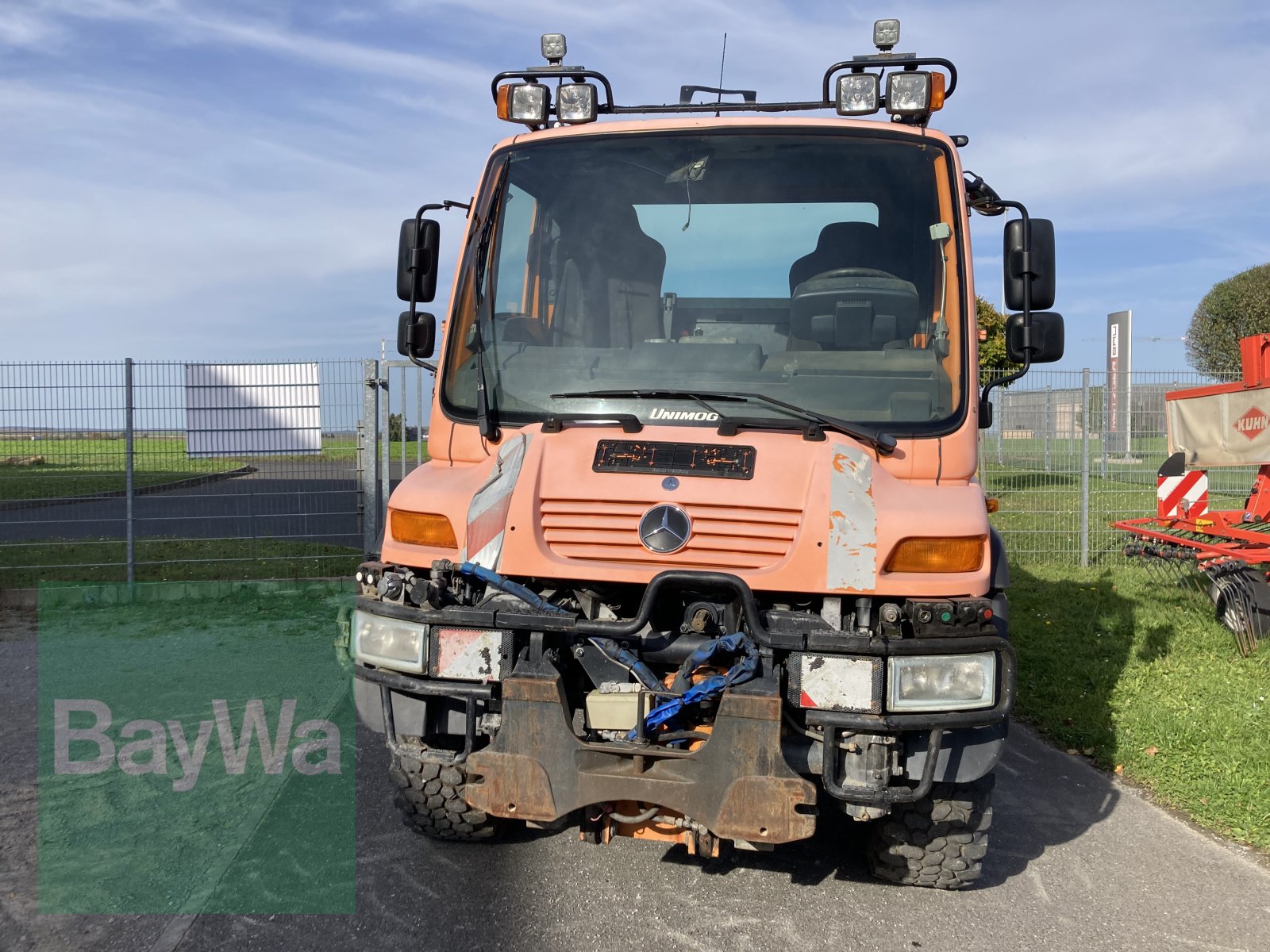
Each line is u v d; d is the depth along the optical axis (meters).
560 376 4.25
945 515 3.57
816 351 4.28
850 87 4.77
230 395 10.65
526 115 5.03
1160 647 8.28
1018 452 14.21
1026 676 7.42
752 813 3.33
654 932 3.74
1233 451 9.73
